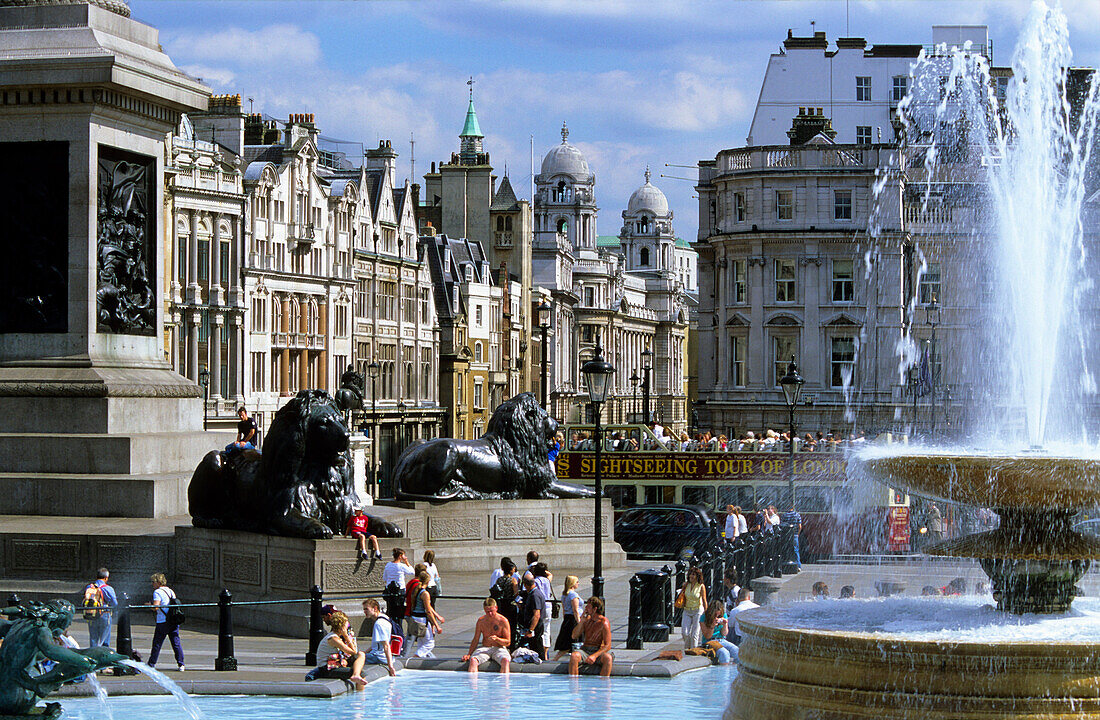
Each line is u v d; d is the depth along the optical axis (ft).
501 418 126.72
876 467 56.18
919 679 47.93
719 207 297.33
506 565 84.69
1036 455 53.06
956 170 283.38
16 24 109.60
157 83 111.34
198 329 251.80
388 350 343.05
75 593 94.07
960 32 311.47
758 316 288.10
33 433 107.45
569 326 552.82
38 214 108.17
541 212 628.69
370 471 320.50
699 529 155.33
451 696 68.39
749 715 51.57
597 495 100.27
